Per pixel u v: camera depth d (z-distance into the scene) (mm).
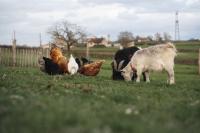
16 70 29297
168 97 15266
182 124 8445
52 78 22578
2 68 31594
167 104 12164
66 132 6598
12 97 10195
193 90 18781
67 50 54000
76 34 54062
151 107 10977
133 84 20812
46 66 25453
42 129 6793
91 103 10781
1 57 39125
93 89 16547
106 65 44312
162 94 16344
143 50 22688
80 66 26922
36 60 38812
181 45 86438
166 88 19172
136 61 22672
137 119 8367
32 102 9461
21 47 39438
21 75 23297
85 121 7414
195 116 9719
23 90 13219
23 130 6719
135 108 10242
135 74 24594
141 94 16062
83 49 57875
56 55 25766
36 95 11562
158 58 22250
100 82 21500
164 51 22297
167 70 22281
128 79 23500
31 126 6953
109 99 12859
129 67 23312
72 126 7020
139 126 7293
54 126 6922
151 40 97625
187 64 48656
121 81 22781
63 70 25781
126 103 12477
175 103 12859
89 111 8695
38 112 7957
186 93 17078
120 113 8930
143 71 22781
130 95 14844
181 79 29031
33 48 38906
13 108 8406
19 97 10445
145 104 11719
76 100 10797
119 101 12867
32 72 27625
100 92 15477
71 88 16641
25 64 38875
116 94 14414
